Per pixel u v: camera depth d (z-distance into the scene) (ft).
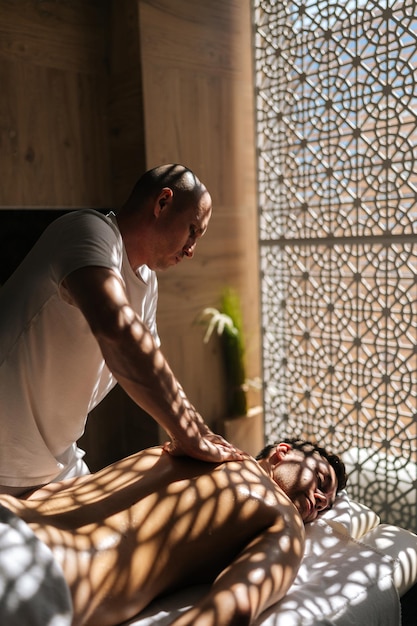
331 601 4.09
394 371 7.16
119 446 9.48
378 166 7.07
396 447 7.27
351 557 4.66
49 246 3.97
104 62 8.42
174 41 8.20
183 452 4.45
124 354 3.58
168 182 4.19
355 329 7.84
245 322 9.63
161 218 4.21
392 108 6.71
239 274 9.46
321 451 5.74
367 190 7.17
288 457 5.31
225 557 4.17
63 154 8.18
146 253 4.38
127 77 8.13
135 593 3.84
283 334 8.54
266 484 4.43
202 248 8.91
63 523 3.94
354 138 7.15
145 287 4.56
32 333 4.08
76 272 3.64
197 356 9.08
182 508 4.13
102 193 8.67
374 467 7.79
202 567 4.17
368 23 7.06
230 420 9.16
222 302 9.24
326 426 8.12
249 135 9.34
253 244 9.62
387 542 5.35
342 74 7.36
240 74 9.11
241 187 9.34
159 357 3.69
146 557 3.92
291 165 8.05
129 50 8.01
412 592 5.20
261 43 8.13
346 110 7.20
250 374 9.82
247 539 4.16
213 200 8.96
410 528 7.25
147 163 8.08
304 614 3.90
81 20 8.11
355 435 7.72
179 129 8.40
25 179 7.83
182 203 4.18
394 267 7.02
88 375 4.38
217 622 3.34
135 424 9.23
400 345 7.09
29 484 4.54
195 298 8.92
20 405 4.22
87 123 8.38
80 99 8.26
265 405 8.94
